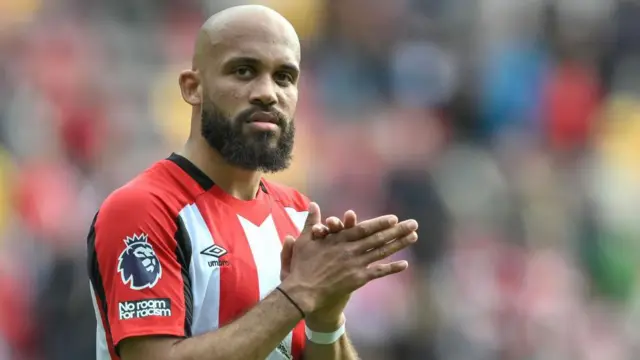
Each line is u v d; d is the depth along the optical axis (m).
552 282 33.75
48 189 33.28
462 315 31.42
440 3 46.97
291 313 10.97
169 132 38.47
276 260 12.34
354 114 42.09
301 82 43.09
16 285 29.03
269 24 12.02
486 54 45.81
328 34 45.81
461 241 33.47
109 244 11.44
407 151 39.25
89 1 40.94
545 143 43.69
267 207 12.88
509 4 47.50
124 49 40.19
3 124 35.66
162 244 11.46
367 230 11.23
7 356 27.80
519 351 31.77
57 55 38.69
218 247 11.90
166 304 11.19
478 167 37.88
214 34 12.07
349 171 37.69
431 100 44.28
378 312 29.67
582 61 46.94
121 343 11.12
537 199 37.94
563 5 47.56
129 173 35.94
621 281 37.16
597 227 38.22
